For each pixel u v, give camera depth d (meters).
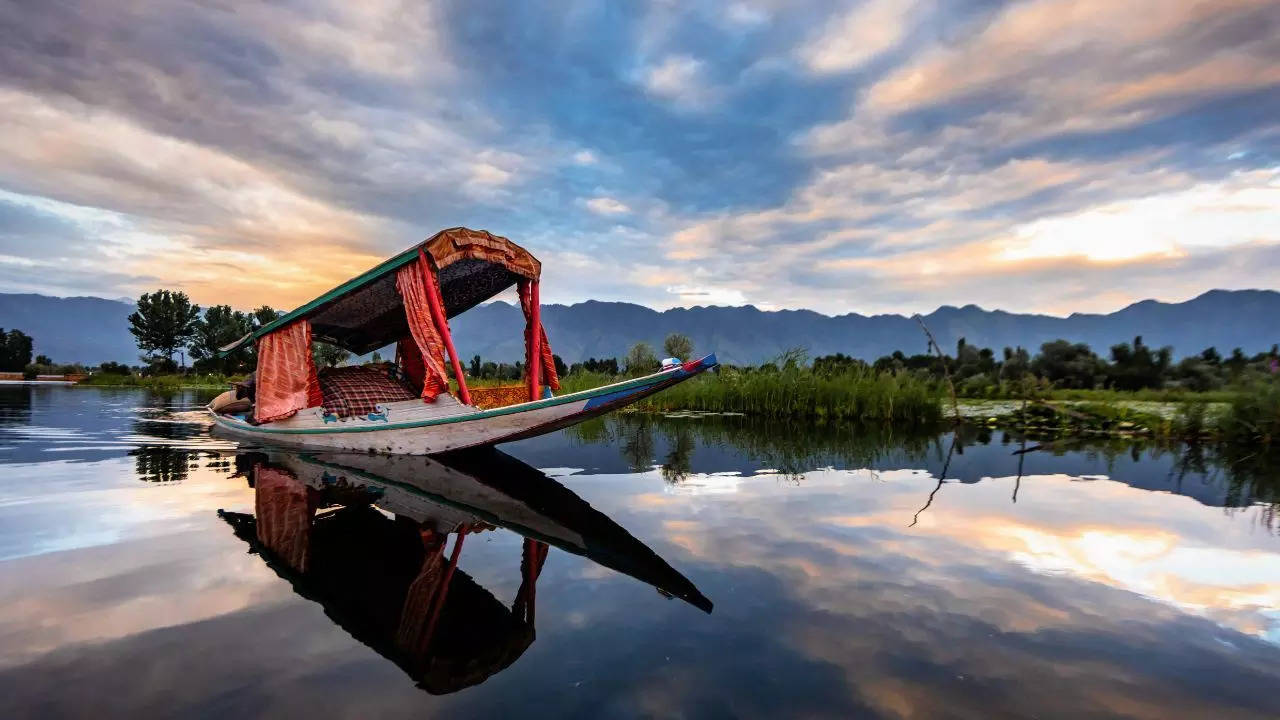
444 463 8.06
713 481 7.04
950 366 27.12
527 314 10.04
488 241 9.03
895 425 14.09
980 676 2.61
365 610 3.26
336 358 18.42
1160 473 7.79
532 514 5.38
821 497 6.16
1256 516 5.48
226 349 10.83
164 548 4.27
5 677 2.50
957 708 2.36
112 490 6.10
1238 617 3.28
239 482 6.61
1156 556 4.32
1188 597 3.57
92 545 4.31
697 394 18.36
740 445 10.38
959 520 5.26
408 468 7.62
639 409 18.23
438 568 3.93
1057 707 2.38
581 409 7.78
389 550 4.30
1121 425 12.38
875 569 3.98
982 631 3.06
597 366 28.38
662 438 11.45
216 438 10.16
